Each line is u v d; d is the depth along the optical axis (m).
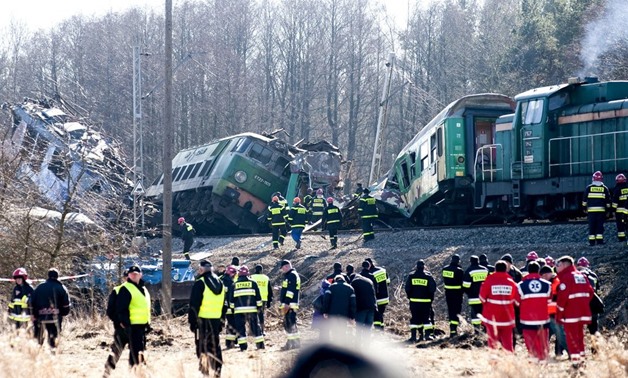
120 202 57.59
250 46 161.00
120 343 27.17
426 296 38.19
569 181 50.38
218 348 27.25
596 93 51.31
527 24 112.44
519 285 28.95
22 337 25.98
